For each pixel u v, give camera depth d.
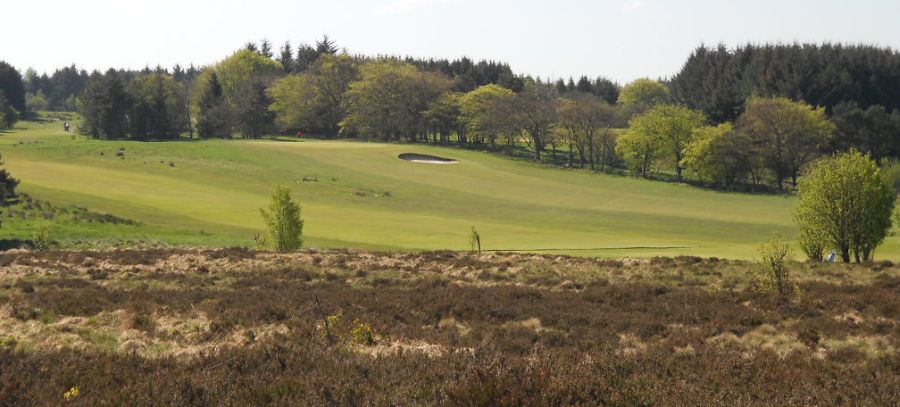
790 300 23.73
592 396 11.10
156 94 172.12
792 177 134.88
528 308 22.48
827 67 172.12
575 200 103.81
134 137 166.62
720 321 20.62
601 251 52.03
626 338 18.56
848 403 11.55
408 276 31.75
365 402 11.09
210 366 13.80
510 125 153.00
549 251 51.94
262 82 190.38
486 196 103.00
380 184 105.62
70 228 54.88
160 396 11.60
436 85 174.62
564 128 148.00
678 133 132.88
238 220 67.12
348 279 30.59
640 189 119.25
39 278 29.72
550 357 14.16
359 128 169.50
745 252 50.78
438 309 22.09
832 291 26.06
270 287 27.69
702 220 85.12
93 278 29.83
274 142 141.75
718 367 13.83
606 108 148.62
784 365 14.30
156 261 36.19
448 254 40.84
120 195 79.44
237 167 109.50
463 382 11.20
